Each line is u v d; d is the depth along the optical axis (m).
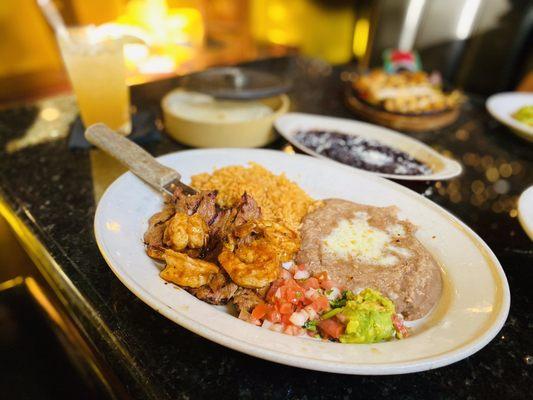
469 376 0.30
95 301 0.34
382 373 0.25
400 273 0.35
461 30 0.98
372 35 1.12
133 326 0.32
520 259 0.42
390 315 0.31
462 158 0.61
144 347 0.31
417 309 0.33
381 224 0.40
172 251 0.33
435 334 0.30
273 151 0.48
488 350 0.32
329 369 0.25
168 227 0.35
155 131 0.58
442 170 0.49
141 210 0.39
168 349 0.31
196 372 0.30
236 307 0.33
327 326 0.31
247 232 0.35
